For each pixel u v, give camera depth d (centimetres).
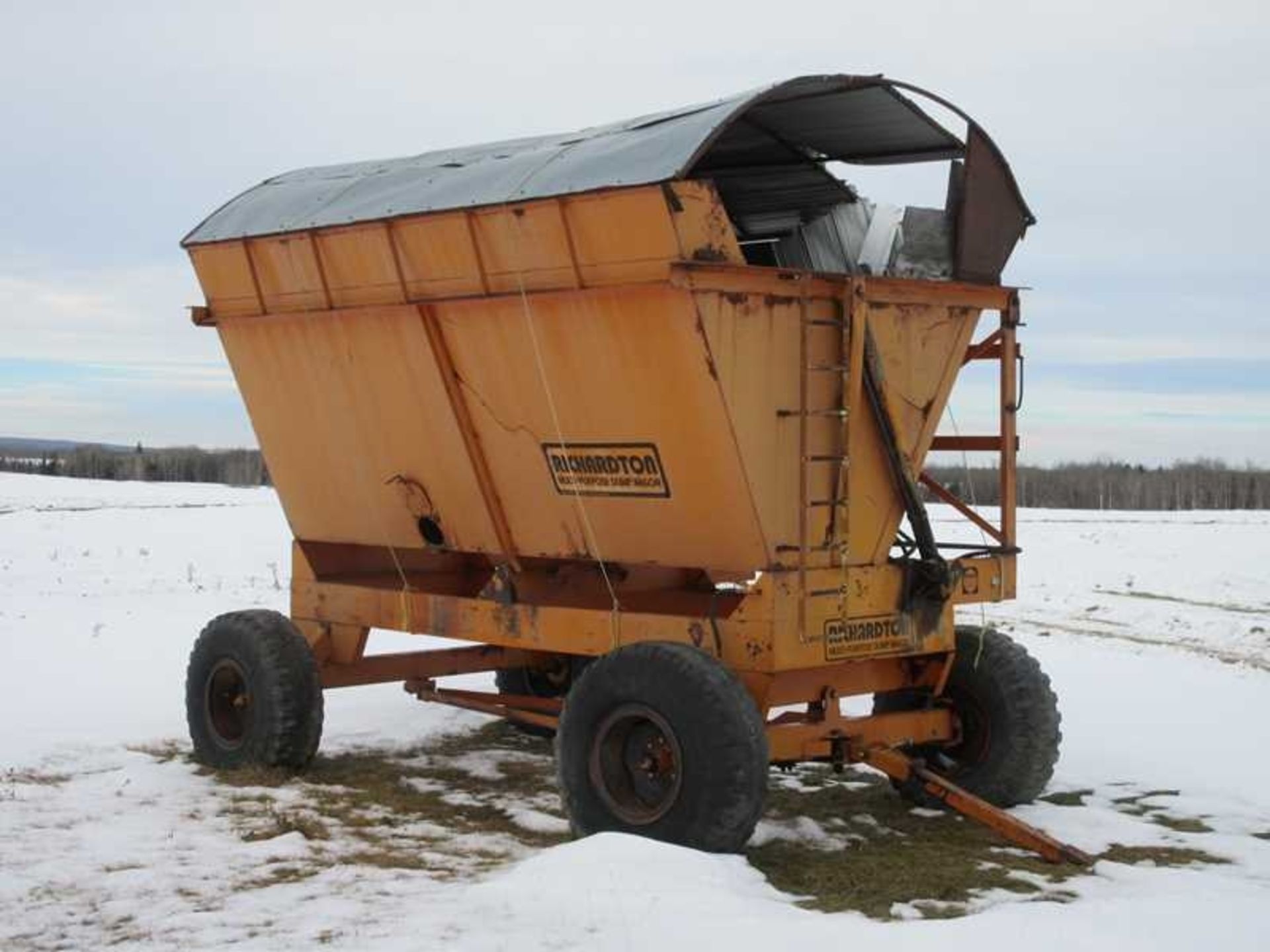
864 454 859
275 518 3766
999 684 900
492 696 1070
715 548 841
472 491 970
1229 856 802
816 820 882
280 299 1045
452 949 599
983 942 605
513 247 864
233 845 806
